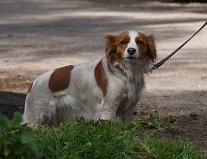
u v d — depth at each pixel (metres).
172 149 6.89
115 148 6.70
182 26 25.09
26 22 27.97
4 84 14.04
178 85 13.89
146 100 12.29
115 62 8.25
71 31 24.53
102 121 7.49
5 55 18.69
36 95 8.82
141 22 26.97
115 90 8.24
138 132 7.73
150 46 8.40
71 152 6.46
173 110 11.24
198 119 10.23
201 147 7.68
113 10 33.31
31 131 5.73
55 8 34.75
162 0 39.62
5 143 5.50
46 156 6.21
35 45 20.73
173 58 17.67
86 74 8.49
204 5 35.84
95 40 21.80
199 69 15.95
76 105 8.60
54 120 8.84
